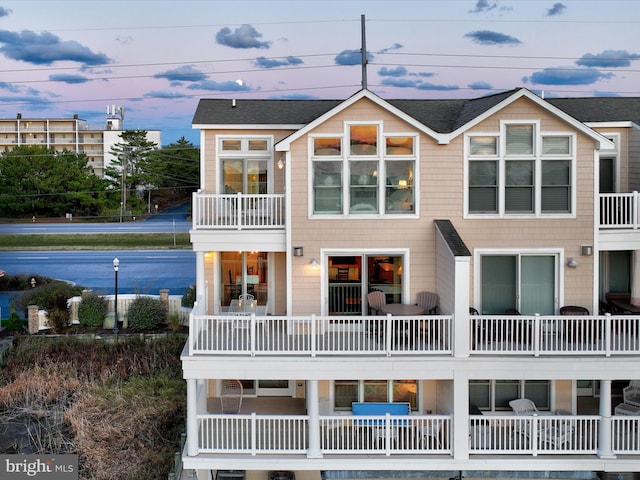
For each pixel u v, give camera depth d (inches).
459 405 647.8
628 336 668.7
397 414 689.6
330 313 729.6
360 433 693.3
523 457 646.5
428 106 826.8
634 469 642.2
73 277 1659.7
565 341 698.2
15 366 1012.5
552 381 709.3
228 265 803.4
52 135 4072.3
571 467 644.7
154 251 2062.0
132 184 3053.6
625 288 781.3
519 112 705.0
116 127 4079.7
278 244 727.7
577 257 716.7
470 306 716.7
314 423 649.6
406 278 720.3
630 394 731.4
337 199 716.7
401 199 718.5
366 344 692.1
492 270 722.2
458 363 646.5
